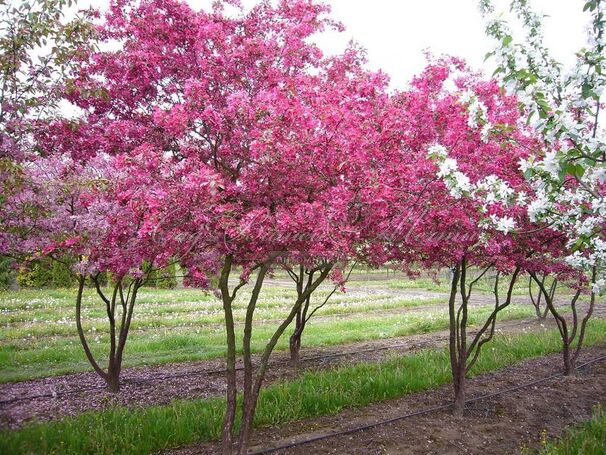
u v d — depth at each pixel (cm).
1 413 544
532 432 538
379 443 494
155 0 473
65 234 562
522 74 348
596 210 373
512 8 409
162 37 473
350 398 602
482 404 621
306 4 515
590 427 529
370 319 1326
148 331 1134
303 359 862
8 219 545
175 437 478
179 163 407
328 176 402
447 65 531
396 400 629
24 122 447
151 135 489
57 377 723
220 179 351
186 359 848
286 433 512
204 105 413
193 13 472
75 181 589
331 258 397
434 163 413
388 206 412
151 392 652
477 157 499
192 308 1498
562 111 336
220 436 496
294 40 502
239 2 519
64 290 1920
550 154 342
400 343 1016
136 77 486
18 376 711
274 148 374
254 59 461
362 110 479
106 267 536
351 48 601
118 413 513
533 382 715
